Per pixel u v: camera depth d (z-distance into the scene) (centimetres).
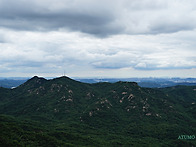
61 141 14238
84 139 16388
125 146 16638
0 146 10450
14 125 14988
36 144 12344
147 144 18088
